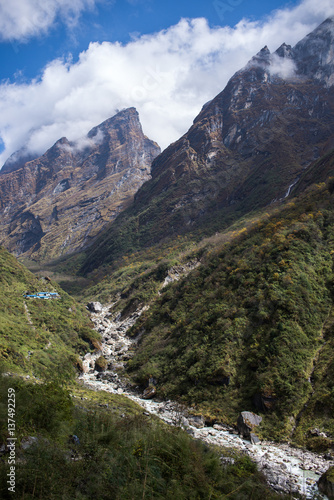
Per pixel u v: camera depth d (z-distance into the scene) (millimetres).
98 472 14391
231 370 53125
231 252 90062
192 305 81312
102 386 64438
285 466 32688
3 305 74562
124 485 14125
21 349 56938
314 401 43500
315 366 48438
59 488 13125
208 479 15695
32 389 18875
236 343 56812
